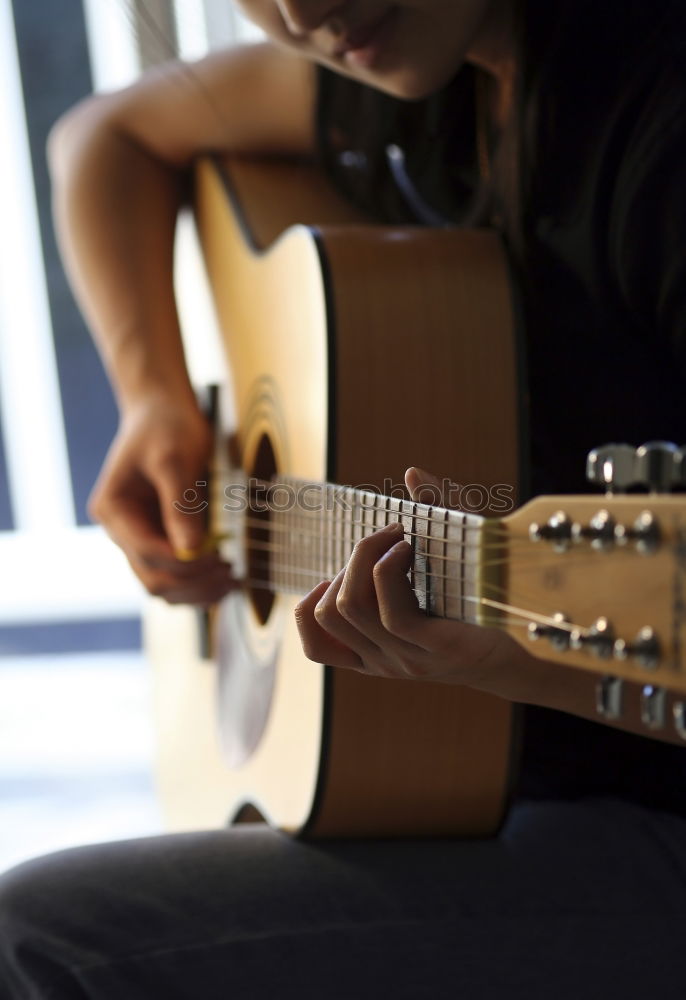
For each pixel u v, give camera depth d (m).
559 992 1.10
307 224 1.44
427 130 1.35
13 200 2.98
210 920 1.11
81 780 2.38
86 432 3.11
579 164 1.15
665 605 0.87
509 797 1.17
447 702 1.16
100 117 1.57
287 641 1.24
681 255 1.09
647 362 1.16
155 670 1.71
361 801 1.17
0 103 2.92
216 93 1.51
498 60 1.25
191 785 1.56
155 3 1.79
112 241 1.54
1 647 3.03
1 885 1.13
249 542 1.36
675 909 1.11
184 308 1.65
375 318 1.18
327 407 1.17
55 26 2.88
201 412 1.51
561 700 1.04
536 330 1.20
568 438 1.20
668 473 0.87
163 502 1.43
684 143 1.09
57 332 3.05
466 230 1.23
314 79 1.45
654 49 1.11
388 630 0.99
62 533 3.15
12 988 1.11
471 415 1.18
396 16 1.19
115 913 1.11
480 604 0.94
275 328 1.31
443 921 1.11
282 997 1.10
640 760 1.19
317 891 1.13
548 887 1.13
